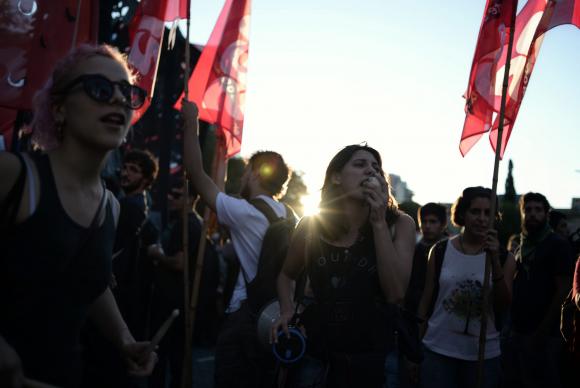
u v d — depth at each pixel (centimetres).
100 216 217
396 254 311
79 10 388
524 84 434
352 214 323
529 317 572
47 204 199
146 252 588
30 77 370
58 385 209
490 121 436
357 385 313
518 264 588
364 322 315
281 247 399
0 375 177
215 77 459
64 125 214
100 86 206
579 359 371
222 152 458
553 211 892
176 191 666
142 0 430
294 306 352
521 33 439
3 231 195
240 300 436
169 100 895
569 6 434
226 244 863
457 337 441
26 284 198
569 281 555
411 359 326
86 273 211
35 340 201
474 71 438
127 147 825
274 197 454
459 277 447
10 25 368
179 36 897
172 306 586
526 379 576
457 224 470
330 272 319
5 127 402
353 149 332
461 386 445
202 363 781
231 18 462
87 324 409
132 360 236
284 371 333
